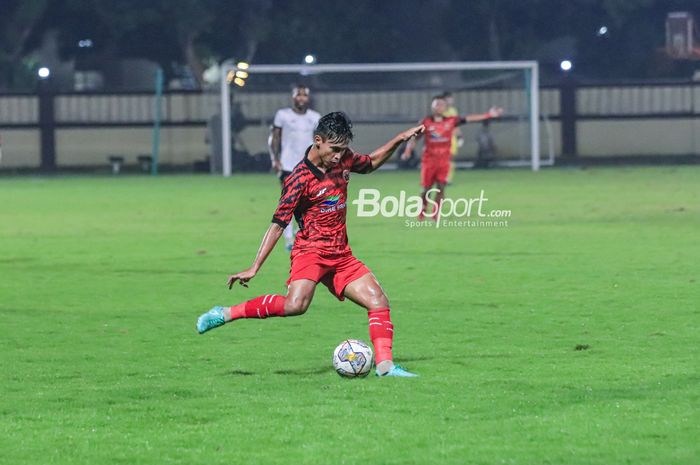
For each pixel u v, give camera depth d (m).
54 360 25.66
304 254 23.70
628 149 120.69
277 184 92.44
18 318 31.50
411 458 17.47
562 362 24.41
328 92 115.19
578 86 120.19
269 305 23.70
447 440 18.39
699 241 47.91
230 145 107.94
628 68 149.38
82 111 121.12
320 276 23.75
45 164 120.50
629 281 36.59
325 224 23.55
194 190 86.56
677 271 38.69
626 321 29.48
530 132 111.56
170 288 37.06
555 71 143.75
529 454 17.58
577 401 20.81
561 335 27.72
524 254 44.50
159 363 25.22
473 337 27.67
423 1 148.88
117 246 49.66
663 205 66.19
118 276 40.06
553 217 60.06
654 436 18.45
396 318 30.64
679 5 145.88
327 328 29.31
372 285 23.70
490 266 41.12
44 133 120.31
